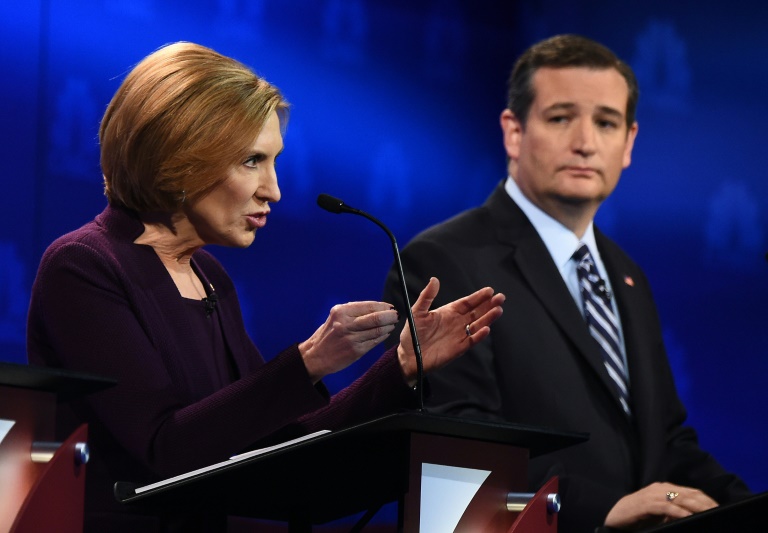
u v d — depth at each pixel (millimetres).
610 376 10375
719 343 15328
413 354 6797
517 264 10531
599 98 10961
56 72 12836
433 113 17109
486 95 17688
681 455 10680
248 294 14953
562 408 10039
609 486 9945
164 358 7277
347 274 15891
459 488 5309
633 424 10430
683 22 16141
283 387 6551
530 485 9641
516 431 5371
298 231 15516
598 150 10922
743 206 15305
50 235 12594
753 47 15359
